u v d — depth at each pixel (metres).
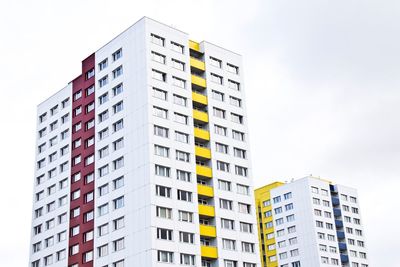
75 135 104.62
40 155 113.75
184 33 98.81
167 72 92.62
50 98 115.31
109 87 98.00
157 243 79.94
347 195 164.50
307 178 156.38
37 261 104.94
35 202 110.75
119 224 87.12
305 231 152.00
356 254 157.00
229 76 102.94
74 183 101.19
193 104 96.56
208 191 90.19
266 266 161.75
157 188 83.56
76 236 96.56
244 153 99.69
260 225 169.12
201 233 85.94
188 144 90.62
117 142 92.75
